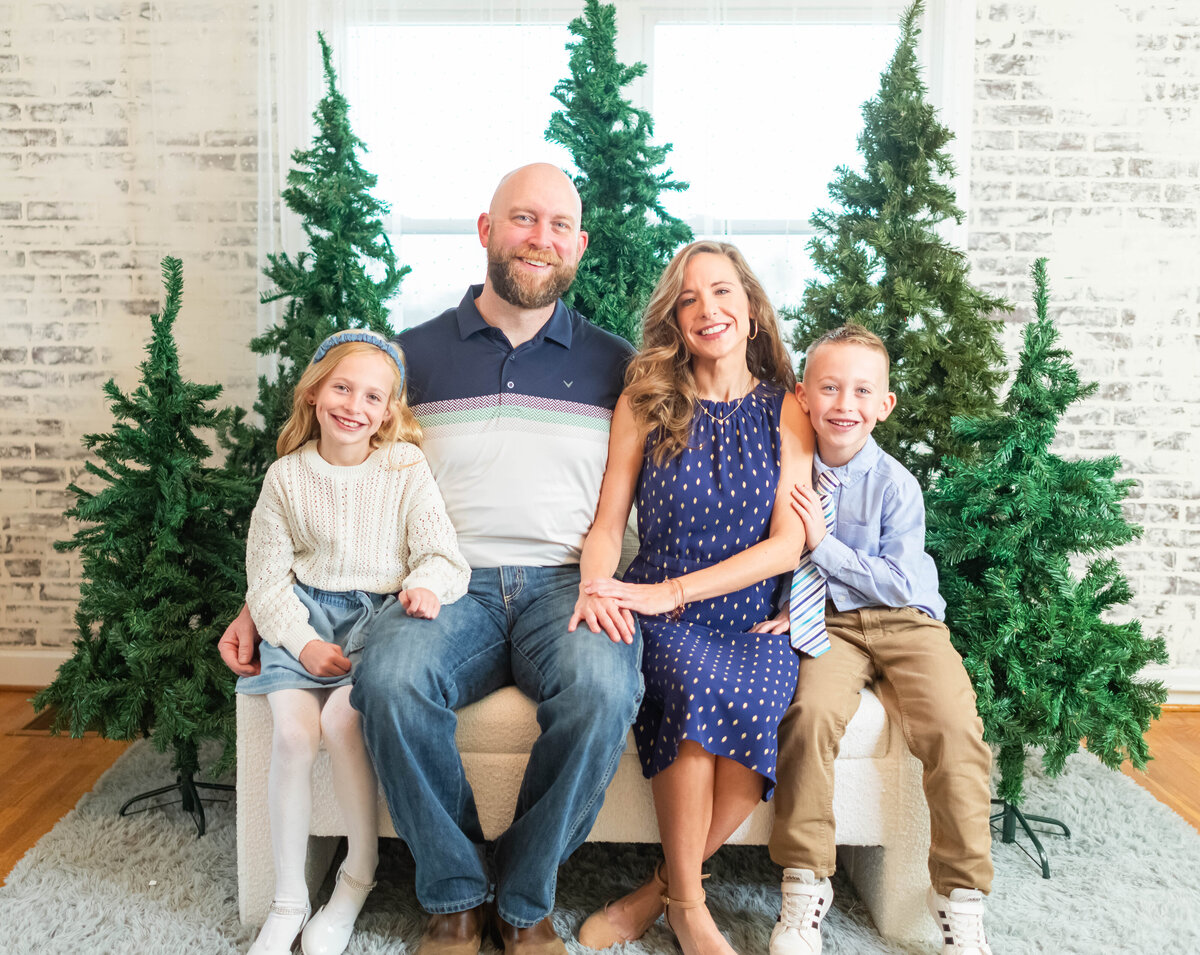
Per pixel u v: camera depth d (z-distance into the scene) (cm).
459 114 261
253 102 262
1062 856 198
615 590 167
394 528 177
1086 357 275
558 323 192
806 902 159
